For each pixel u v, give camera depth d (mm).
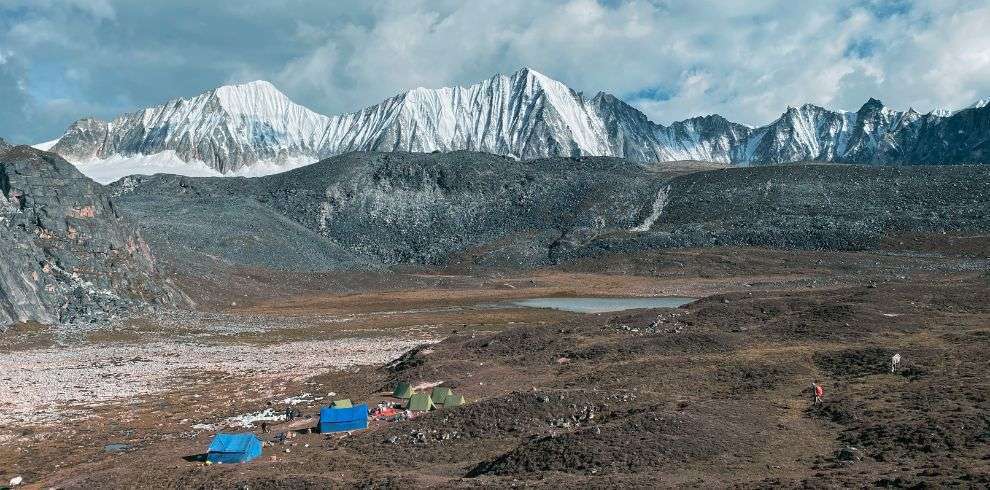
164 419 84875
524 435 65250
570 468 52969
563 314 183375
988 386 65250
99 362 123000
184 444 72812
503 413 69875
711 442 55500
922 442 52156
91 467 65938
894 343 93062
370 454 63781
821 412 64312
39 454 71938
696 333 104062
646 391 76250
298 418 81312
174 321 169000
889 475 44531
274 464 62250
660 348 98625
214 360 125188
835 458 51125
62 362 122875
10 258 156125
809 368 84125
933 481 41531
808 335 104000
